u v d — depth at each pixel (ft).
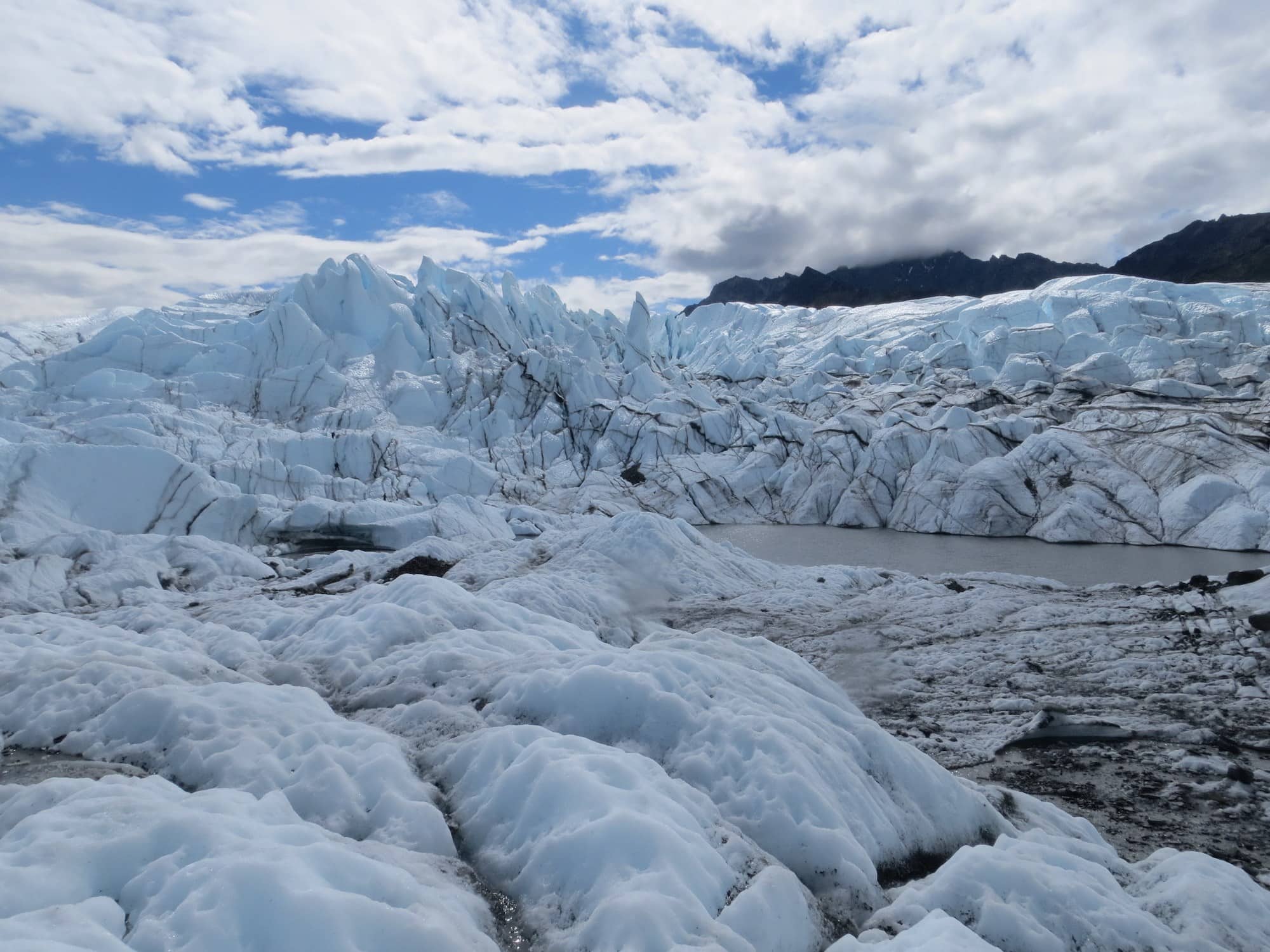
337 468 140.56
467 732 21.08
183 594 62.44
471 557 73.00
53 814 13.89
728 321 392.68
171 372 172.04
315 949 11.08
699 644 27.32
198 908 11.33
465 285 226.79
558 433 184.55
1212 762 31.42
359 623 30.30
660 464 170.50
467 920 13.08
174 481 88.94
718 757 19.34
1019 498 131.34
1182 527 113.19
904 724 37.32
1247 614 53.52
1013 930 14.94
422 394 181.47
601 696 21.38
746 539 129.80
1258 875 23.24
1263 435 125.80
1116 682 42.34
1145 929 15.42
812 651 49.70
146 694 20.90
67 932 10.28
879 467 150.51
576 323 259.19
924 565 102.01
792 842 16.94
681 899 13.21
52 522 78.38
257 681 26.45
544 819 16.20
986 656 47.78
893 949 13.35
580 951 12.63
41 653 25.99
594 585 60.70
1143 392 156.97
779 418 172.14
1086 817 27.66
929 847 19.95
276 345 180.75
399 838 16.05
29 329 207.62
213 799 15.12
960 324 250.37
